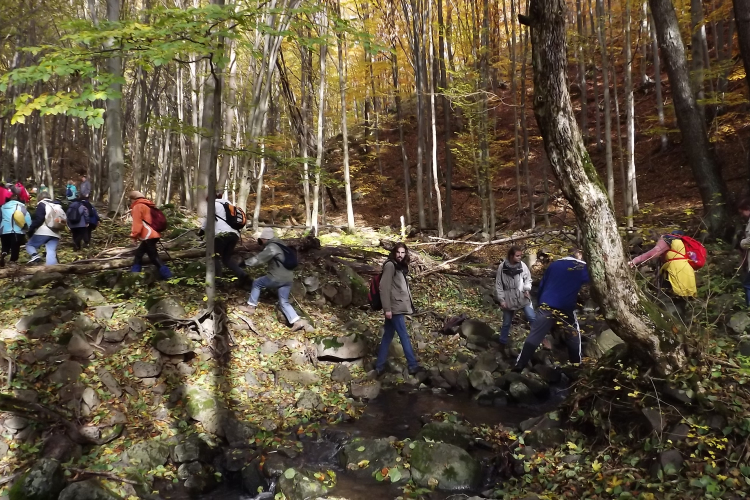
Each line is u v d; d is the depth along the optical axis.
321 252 9.04
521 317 8.23
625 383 4.29
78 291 6.13
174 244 8.67
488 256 11.46
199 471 4.27
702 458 3.47
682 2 13.80
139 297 6.35
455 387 6.25
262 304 6.96
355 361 6.47
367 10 15.10
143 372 5.21
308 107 14.18
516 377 6.08
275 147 13.47
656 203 13.41
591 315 7.81
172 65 14.30
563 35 3.67
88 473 3.95
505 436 4.66
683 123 9.44
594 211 3.93
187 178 15.81
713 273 6.96
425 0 14.01
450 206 15.12
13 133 17.88
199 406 4.96
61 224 7.21
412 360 6.32
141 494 3.93
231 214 7.07
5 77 4.35
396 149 22.08
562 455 4.13
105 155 20.56
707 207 9.06
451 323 7.75
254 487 4.18
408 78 19.58
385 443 4.50
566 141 3.83
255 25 5.24
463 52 14.68
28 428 4.24
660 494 3.28
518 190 14.30
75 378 4.82
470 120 13.59
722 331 5.38
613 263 3.98
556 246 10.41
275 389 5.64
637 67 20.61
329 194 18.56
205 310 6.00
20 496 3.53
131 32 4.61
